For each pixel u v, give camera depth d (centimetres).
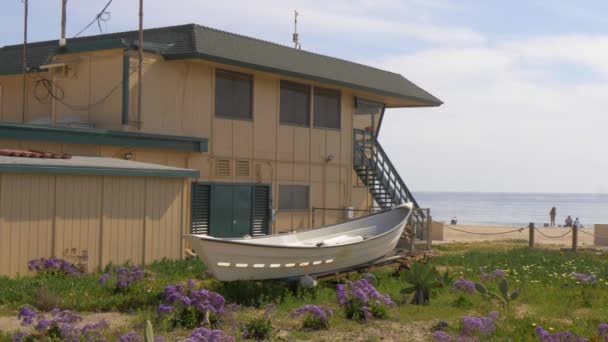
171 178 1977
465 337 1133
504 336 1166
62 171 1673
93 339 1064
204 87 2397
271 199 2650
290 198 2756
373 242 1786
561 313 1430
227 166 2473
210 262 1427
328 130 2930
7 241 1580
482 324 1159
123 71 2203
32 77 2570
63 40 2398
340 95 2994
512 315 1341
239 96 2528
